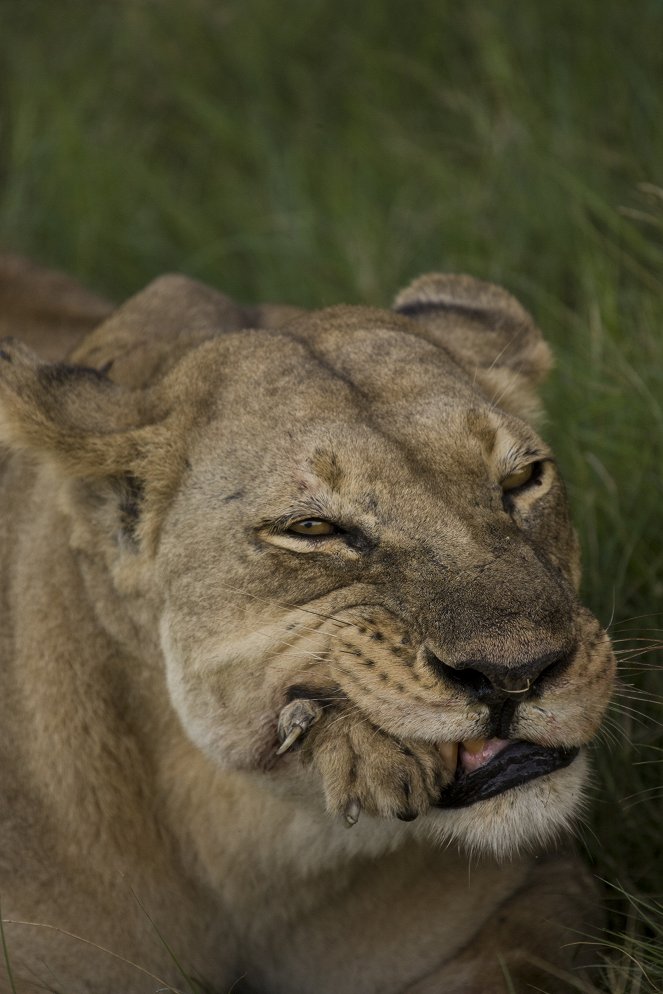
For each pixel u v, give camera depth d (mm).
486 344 8008
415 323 7828
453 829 6375
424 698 6113
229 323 8719
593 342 10508
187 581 6691
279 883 7215
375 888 7270
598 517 9523
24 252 13742
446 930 7426
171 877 7281
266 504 6547
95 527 7012
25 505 7672
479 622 6047
